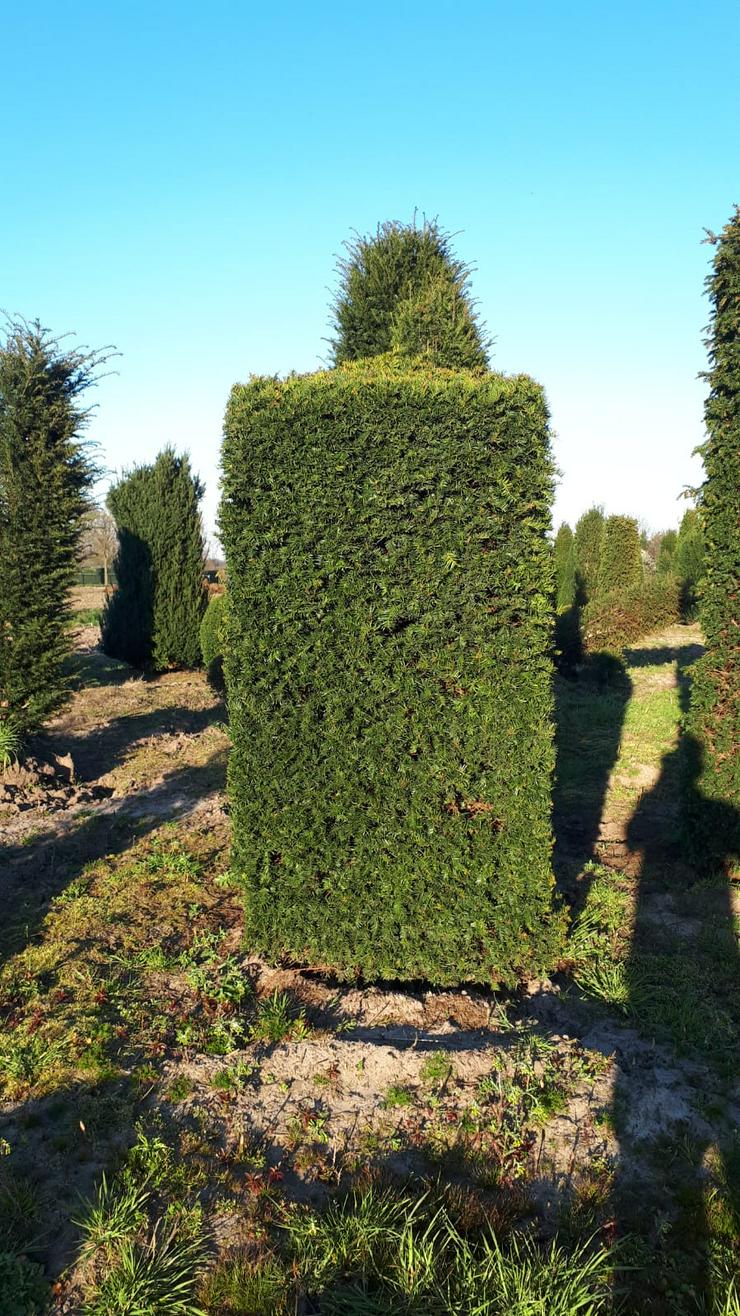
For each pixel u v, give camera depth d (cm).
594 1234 371
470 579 552
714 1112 449
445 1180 401
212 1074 471
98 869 780
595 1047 513
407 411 540
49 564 1076
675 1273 355
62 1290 338
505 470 543
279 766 578
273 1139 424
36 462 1046
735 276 720
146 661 2122
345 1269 351
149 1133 421
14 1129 422
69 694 1132
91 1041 494
